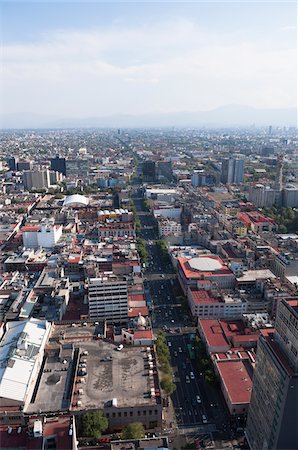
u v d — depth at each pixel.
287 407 181.88
